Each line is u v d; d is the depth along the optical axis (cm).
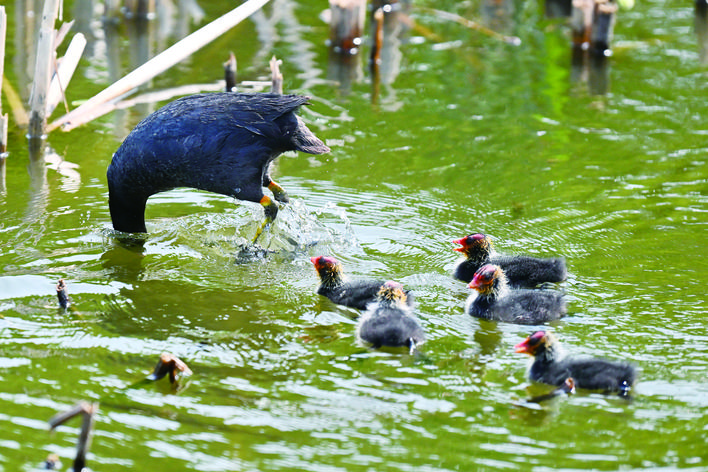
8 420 779
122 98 1642
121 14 2058
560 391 828
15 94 1641
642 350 905
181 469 724
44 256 1129
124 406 806
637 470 722
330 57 1880
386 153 1476
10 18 1967
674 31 2053
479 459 739
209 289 1059
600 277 1077
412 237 1206
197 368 875
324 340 941
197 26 1998
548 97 1711
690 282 1059
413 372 873
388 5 2148
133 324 963
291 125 1163
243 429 778
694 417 791
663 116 1622
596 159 1452
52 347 906
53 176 1376
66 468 720
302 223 1238
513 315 977
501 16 2142
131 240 1192
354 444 759
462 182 1376
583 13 1906
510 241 1183
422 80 1786
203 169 1147
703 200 1300
